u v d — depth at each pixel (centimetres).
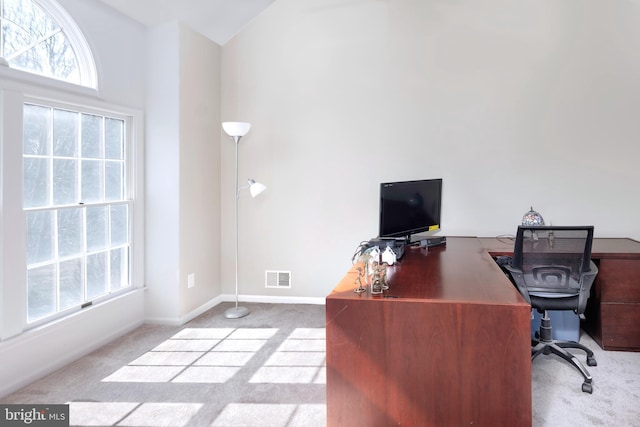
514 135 363
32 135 252
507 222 367
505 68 362
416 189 321
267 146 401
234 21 385
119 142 325
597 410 215
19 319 238
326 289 398
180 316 345
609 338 295
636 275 289
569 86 354
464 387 177
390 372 182
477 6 364
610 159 351
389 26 378
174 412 213
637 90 346
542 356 287
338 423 187
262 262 406
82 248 289
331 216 393
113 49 306
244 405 220
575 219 358
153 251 346
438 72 372
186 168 350
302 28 392
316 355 283
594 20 348
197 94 365
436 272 235
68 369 261
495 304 174
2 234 228
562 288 254
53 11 263
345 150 388
